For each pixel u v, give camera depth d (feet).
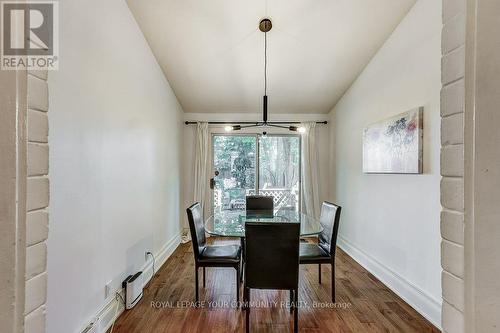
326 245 8.86
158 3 8.44
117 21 7.79
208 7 8.59
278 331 6.91
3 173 1.84
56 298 5.17
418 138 7.85
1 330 1.81
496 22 1.75
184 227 15.85
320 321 7.31
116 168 7.66
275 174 16.46
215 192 16.44
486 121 1.79
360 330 6.92
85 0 6.16
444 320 2.21
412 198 8.25
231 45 10.34
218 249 8.98
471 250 1.86
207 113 16.17
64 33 5.40
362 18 8.98
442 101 2.29
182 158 15.65
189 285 9.48
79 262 5.90
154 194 10.80
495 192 1.76
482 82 1.80
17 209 1.87
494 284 1.77
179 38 9.93
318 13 8.84
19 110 1.90
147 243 9.99
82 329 5.97
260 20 9.10
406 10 8.54
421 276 7.79
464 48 1.94
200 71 12.00
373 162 10.40
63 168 5.39
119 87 7.89
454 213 2.13
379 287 9.34
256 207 11.83
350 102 13.05
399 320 7.36
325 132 16.22
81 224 5.98
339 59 11.09
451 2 2.19
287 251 6.76
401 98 8.91
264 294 8.89
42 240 2.11
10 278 1.83
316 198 15.84
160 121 11.62
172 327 7.04
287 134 16.40
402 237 8.71
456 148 2.12
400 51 8.99
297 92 13.79
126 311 7.78
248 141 16.46
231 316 7.55
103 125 6.97
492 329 1.78
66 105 5.49
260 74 12.25
